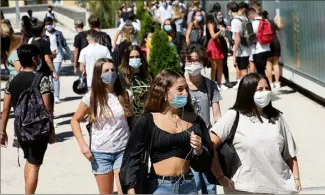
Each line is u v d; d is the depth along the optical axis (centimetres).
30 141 1216
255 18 2394
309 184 1276
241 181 923
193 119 900
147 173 898
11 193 1244
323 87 2055
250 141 917
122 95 1130
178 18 3466
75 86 2141
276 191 922
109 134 1117
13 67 1600
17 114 1220
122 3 5819
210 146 904
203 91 1118
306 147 1551
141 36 2955
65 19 6575
